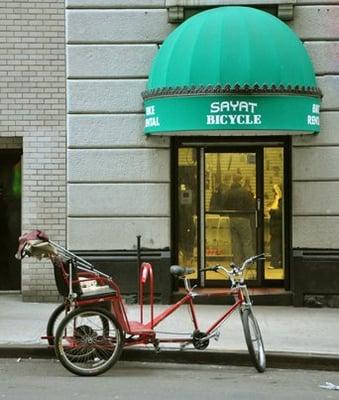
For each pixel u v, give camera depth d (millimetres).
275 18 11117
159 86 10695
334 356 8305
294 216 11570
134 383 7363
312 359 8289
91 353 7730
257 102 10281
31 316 10531
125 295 11617
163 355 8469
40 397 6691
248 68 10320
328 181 11547
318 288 11539
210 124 10320
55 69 11750
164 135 11492
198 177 12133
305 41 11586
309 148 11555
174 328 9656
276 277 12141
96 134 11609
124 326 7793
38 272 11758
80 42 11633
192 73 10414
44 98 11758
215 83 10312
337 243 11531
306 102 10500
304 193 11562
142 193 11633
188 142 11906
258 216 12117
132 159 11617
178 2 11438
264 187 12125
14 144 12188
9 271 12719
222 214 12188
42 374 7773
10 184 12680
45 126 11766
